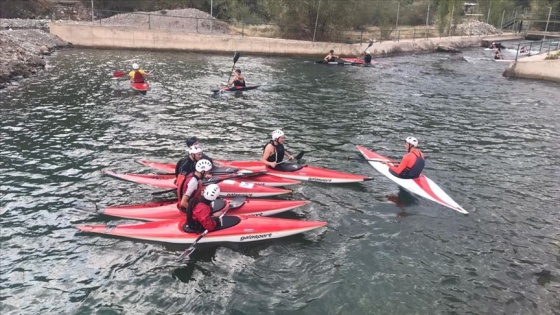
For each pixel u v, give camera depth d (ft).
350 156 43.52
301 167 37.50
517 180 38.83
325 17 134.62
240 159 41.75
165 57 105.19
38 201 31.78
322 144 46.85
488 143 48.78
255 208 30.48
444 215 32.17
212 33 127.34
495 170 41.01
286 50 118.83
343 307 22.61
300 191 35.22
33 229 28.27
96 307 22.00
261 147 45.32
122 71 82.53
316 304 22.77
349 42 135.74
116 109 56.80
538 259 27.09
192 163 30.12
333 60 105.50
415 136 50.62
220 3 163.63
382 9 168.35
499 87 82.48
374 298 23.31
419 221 31.19
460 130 53.42
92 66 87.10
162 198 33.19
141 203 32.27
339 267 25.77
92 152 41.65
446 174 39.78
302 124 53.88
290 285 24.16
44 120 50.52
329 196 34.58
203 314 21.89
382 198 34.47
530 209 33.50
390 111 61.62
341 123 54.90
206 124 52.31
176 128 50.24
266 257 26.50
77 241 27.14
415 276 25.16
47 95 62.18
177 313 21.88
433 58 125.90
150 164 39.19
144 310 21.98
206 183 32.42
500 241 28.96
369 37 148.87
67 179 35.60
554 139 50.72
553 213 32.94
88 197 32.78
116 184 35.09
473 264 26.40
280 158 37.22
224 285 23.99
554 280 25.05
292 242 28.09
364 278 24.88
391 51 130.93
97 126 49.39
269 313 22.09
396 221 31.07
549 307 22.88
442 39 155.84
